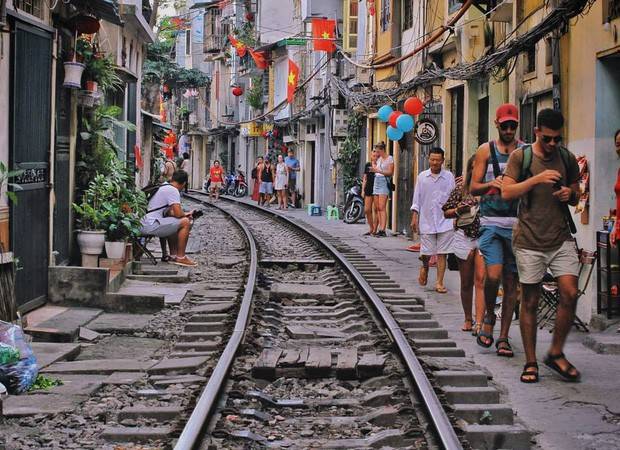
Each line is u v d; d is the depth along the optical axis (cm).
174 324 1265
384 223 2755
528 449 722
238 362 993
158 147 3875
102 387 900
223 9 7456
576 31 1276
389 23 2964
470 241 1167
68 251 1558
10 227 1145
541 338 1142
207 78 7356
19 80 1188
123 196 1683
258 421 790
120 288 1513
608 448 718
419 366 911
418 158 2627
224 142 7562
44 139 1320
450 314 1346
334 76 3500
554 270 914
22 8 1227
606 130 1205
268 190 4650
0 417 763
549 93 1467
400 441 727
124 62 2397
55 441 720
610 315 1171
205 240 2655
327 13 4266
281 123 5184
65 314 1266
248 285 1514
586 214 1234
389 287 1598
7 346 865
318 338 1182
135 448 704
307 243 2536
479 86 2111
